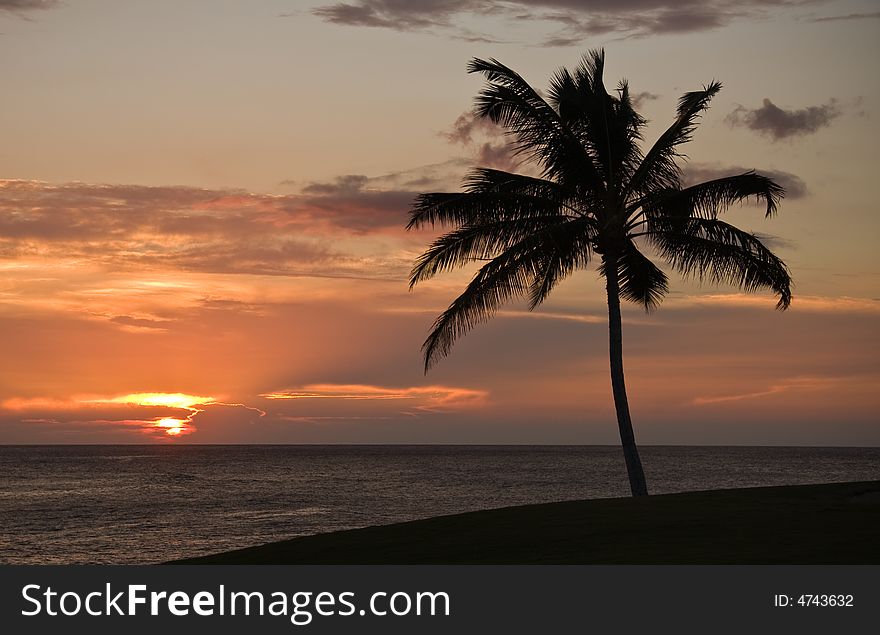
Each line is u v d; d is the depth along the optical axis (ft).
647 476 360.48
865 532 50.19
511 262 85.20
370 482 347.36
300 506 233.96
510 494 271.69
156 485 337.52
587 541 52.90
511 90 86.28
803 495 66.59
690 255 86.63
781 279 84.17
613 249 86.94
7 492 299.17
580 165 84.89
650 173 87.92
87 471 465.47
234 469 489.26
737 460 640.17
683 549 48.24
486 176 86.99
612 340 86.94
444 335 86.79
